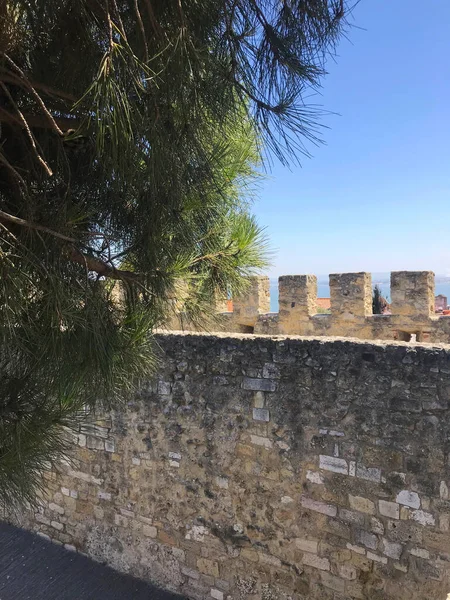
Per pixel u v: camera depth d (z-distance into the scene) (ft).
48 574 18.99
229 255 9.96
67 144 6.65
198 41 5.83
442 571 12.82
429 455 12.94
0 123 6.14
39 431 6.53
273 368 15.51
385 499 13.64
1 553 20.39
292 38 6.22
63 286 6.19
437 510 12.85
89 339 6.49
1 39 5.38
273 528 15.66
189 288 9.30
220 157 6.92
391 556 13.57
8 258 5.54
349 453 14.20
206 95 6.11
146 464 18.38
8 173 6.48
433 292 30.81
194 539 17.31
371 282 33.32
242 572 16.31
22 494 6.71
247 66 6.23
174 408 17.63
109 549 19.36
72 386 6.45
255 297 35.91
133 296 7.60
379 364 13.67
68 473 20.45
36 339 6.19
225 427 16.56
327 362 14.52
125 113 5.13
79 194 6.89
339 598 14.47
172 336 17.61
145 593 17.87
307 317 34.06
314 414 14.78
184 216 7.48
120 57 5.03
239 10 6.06
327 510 14.64
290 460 15.26
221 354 16.57
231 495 16.49
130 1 5.71
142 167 6.18
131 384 8.54
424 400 13.01
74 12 5.55
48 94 6.08
